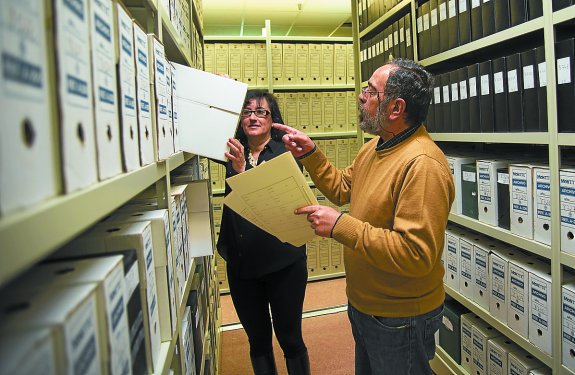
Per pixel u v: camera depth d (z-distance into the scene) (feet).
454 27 5.77
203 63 8.51
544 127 4.43
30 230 1.03
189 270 4.08
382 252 3.53
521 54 4.69
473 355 6.05
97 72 1.64
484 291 5.74
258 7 13.06
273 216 4.00
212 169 11.07
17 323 1.19
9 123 1.00
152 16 3.03
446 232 6.61
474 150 7.14
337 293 10.89
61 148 1.28
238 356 7.89
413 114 4.00
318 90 11.86
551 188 4.31
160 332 2.65
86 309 1.39
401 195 3.68
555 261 4.34
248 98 5.64
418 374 4.26
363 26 8.84
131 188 2.04
